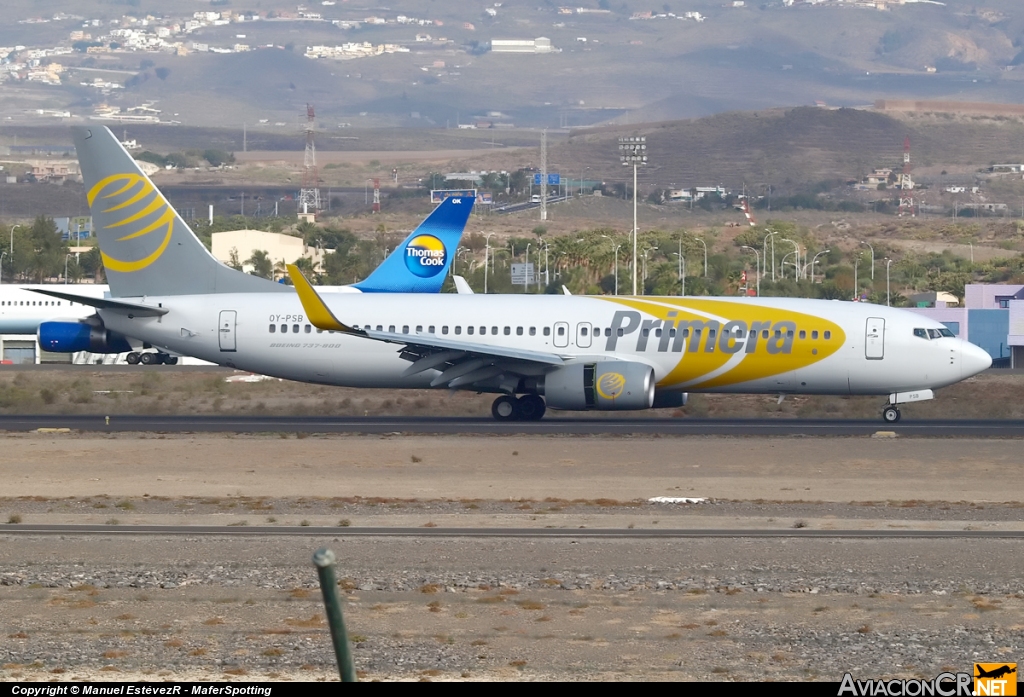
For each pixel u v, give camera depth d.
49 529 105.31
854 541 101.38
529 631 75.19
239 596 83.62
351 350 193.12
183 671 66.31
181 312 196.75
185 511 115.06
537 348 189.38
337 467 142.25
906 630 76.25
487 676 65.81
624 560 94.38
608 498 123.19
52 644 71.81
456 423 187.25
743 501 121.31
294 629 75.44
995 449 158.25
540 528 106.31
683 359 187.50
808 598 83.81
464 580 87.94
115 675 65.31
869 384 187.62
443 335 191.25
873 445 161.38
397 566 92.25
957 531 105.75
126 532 104.19
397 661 68.62
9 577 87.62
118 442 162.25
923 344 185.12
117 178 199.38
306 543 99.88
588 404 182.88
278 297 197.00
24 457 149.12
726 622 77.56
